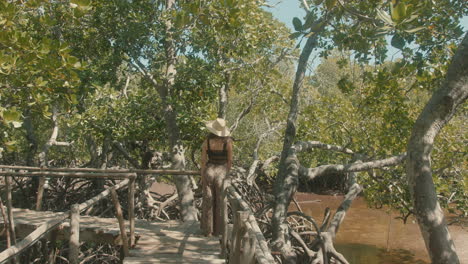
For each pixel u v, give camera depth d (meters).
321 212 26.12
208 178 6.96
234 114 24.06
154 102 13.09
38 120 19.59
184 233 7.73
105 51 13.72
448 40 7.79
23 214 8.61
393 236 20.59
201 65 12.36
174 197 15.06
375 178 12.52
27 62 6.49
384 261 16.94
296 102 10.66
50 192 16.23
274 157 15.55
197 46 12.44
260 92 17.84
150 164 16.19
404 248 18.62
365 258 17.33
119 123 12.39
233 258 5.16
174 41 12.67
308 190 33.47
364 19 6.70
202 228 7.50
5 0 6.45
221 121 6.88
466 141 12.41
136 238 7.55
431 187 4.87
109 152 18.20
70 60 6.69
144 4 12.67
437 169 12.15
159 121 13.02
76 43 13.38
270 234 12.28
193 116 12.73
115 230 7.66
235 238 5.42
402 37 5.59
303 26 5.48
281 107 19.62
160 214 15.16
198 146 13.90
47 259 11.23
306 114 14.98
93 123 12.04
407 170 5.02
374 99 11.79
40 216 8.41
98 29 13.25
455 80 4.79
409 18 4.72
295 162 9.55
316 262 10.25
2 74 6.40
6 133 7.48
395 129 11.86
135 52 12.90
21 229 7.73
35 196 15.83
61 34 13.02
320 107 14.78
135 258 6.38
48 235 7.57
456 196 13.09
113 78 13.07
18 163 18.11
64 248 12.49
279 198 9.26
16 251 4.35
